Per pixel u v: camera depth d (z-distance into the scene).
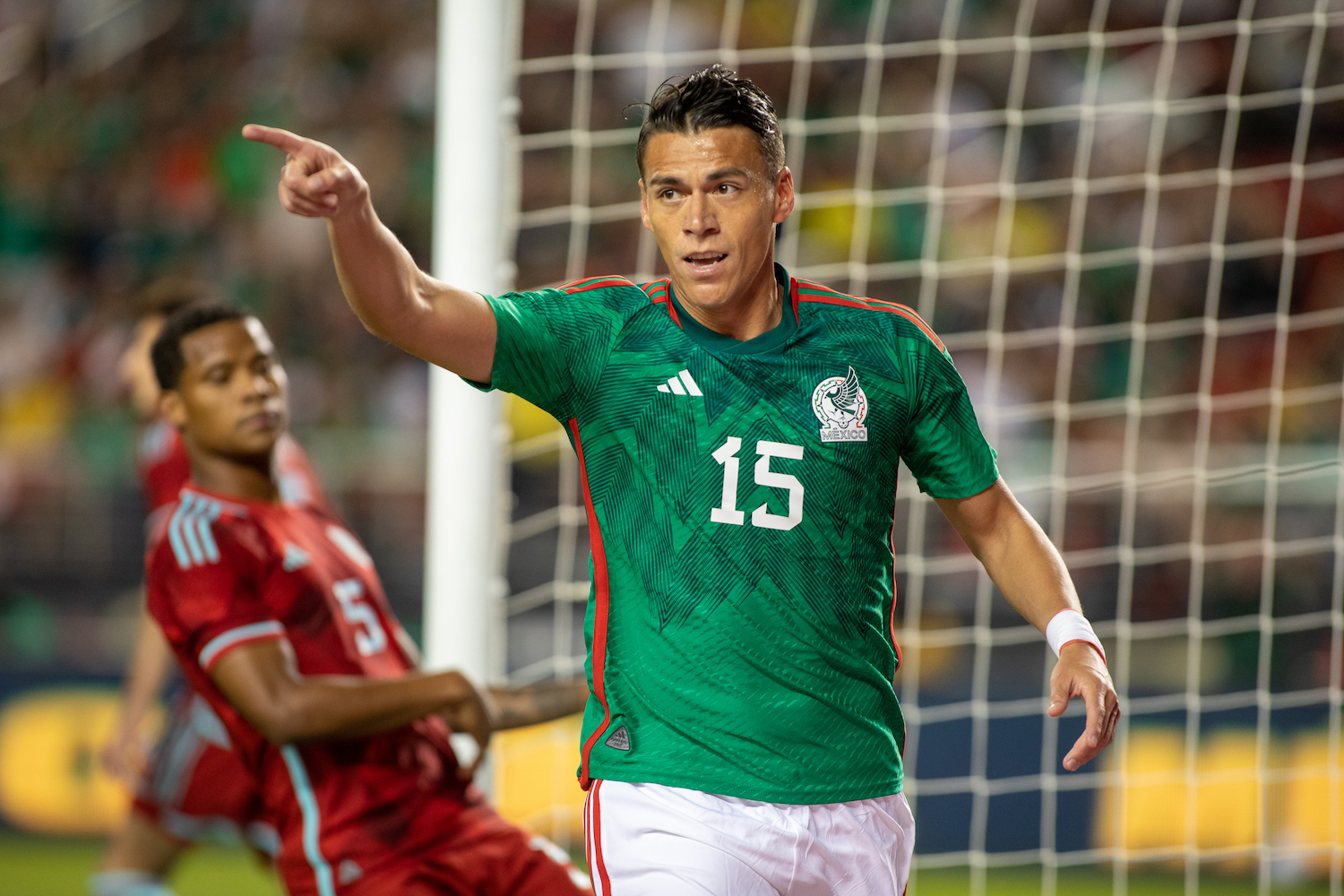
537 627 24.28
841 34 35.50
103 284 35.41
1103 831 20.56
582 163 13.48
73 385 34.00
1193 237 33.41
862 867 7.46
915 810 20.98
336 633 10.16
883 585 7.67
